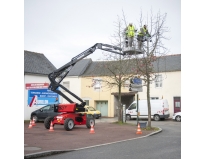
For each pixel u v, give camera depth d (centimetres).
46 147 1103
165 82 3312
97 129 1864
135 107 3155
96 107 3797
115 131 1741
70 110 1842
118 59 2461
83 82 3803
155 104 3041
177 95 3225
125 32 1762
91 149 1096
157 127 2038
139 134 1592
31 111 2684
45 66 3062
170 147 1139
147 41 1855
